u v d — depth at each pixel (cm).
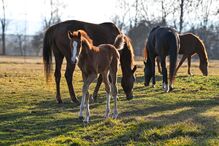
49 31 1251
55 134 826
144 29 5322
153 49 1564
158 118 974
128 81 1221
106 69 981
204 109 1091
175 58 1425
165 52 1451
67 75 1207
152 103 1205
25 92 1488
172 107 1138
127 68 1209
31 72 2444
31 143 747
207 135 792
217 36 5191
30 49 7144
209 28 5166
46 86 1678
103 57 960
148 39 1585
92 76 935
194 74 2180
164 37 1436
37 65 3281
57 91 1245
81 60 921
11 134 827
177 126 854
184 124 873
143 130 824
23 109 1127
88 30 1236
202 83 1688
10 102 1256
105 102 1229
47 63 1258
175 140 750
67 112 1074
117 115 996
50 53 1259
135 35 5419
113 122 903
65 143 750
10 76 2141
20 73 2341
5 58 4916
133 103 1203
